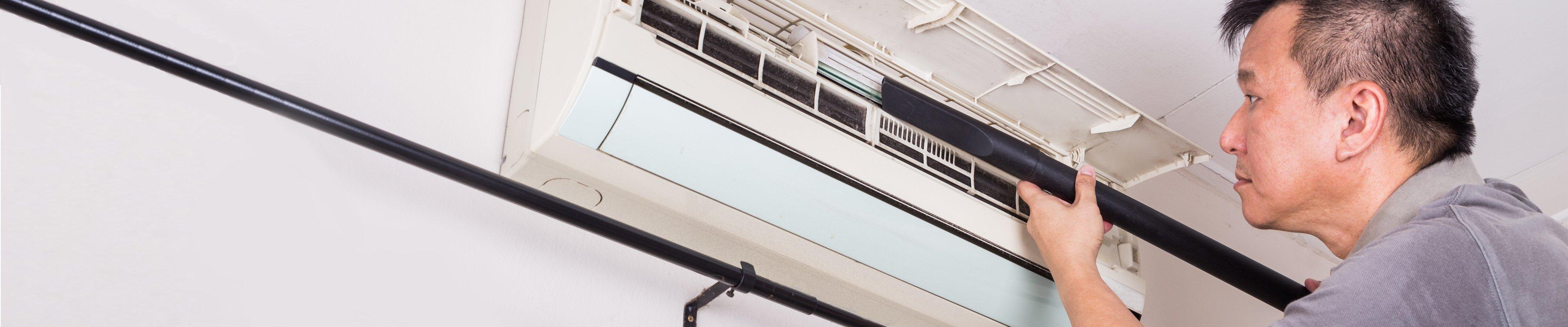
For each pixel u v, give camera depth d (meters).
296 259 0.95
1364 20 0.90
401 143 0.83
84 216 0.87
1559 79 1.76
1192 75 1.71
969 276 1.17
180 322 0.87
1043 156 1.19
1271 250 2.09
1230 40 1.10
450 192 1.07
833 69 1.18
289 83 1.03
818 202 1.07
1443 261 0.72
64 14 0.73
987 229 1.19
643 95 0.96
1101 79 1.74
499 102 1.19
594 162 0.98
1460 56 0.88
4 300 0.80
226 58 1.00
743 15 1.15
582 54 0.96
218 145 0.96
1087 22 1.59
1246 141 1.04
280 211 0.96
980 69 1.26
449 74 1.16
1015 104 1.32
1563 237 0.81
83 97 0.92
